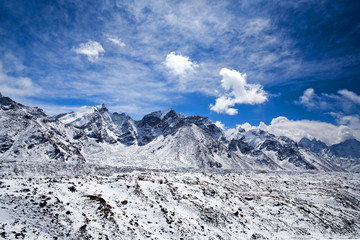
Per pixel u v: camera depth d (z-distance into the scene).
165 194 42.09
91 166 131.62
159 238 26.69
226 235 34.31
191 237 29.39
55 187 32.50
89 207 29.08
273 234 42.00
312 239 42.94
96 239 21.95
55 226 21.91
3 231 18.09
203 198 46.31
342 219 61.62
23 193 27.22
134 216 30.47
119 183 41.53
